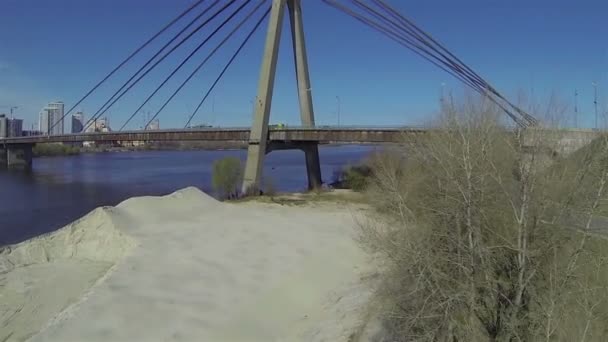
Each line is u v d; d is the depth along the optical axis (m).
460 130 17.09
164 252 25.95
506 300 15.07
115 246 27.23
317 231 33.69
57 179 79.88
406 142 27.94
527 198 15.09
